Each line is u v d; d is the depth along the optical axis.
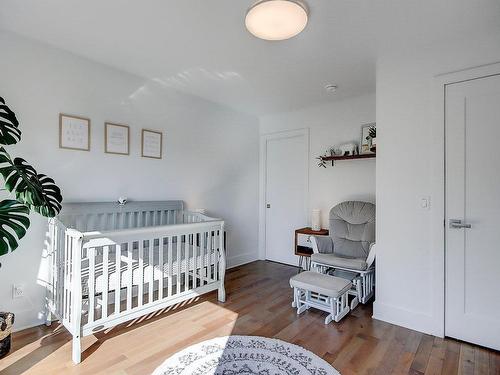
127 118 2.94
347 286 2.52
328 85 3.22
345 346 2.09
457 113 2.19
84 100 2.61
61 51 2.46
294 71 2.85
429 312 2.30
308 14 1.88
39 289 2.34
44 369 1.78
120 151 2.87
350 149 3.56
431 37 2.19
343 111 3.76
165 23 2.05
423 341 2.17
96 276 2.10
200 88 3.34
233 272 3.91
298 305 2.70
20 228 1.72
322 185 3.97
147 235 2.24
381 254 2.54
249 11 1.75
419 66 2.35
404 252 2.42
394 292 2.46
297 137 4.25
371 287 3.02
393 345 2.11
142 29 2.13
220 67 2.78
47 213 1.98
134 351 1.98
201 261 2.70
